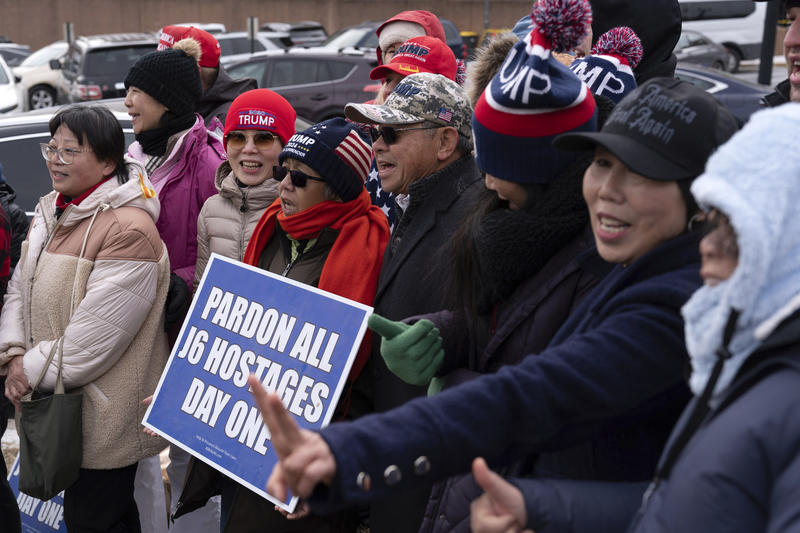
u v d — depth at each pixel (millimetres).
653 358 1260
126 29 30047
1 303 3002
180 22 30062
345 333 2213
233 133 3109
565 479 1373
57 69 19109
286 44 18125
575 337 1319
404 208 2605
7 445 4246
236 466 2303
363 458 1168
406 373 1872
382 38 4047
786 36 2539
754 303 1037
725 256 1067
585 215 1658
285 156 2588
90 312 2793
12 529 3025
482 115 1744
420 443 1194
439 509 1704
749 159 1021
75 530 2955
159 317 2990
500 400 1241
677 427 1173
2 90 11836
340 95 12461
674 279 1310
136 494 3152
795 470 956
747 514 996
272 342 2340
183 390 2473
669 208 1343
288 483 1170
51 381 2820
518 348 1700
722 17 21047
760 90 11031
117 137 2926
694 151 1324
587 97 1738
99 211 2877
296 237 2633
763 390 1019
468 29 29562
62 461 2766
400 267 2348
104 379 2871
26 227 3869
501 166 1746
